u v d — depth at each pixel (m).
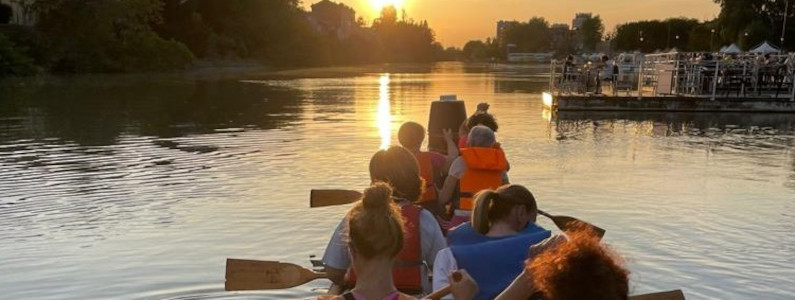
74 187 11.65
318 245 8.34
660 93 31.14
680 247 8.34
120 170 13.28
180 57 77.38
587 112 27.25
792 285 7.07
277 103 31.48
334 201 7.23
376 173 5.25
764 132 20.86
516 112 27.12
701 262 7.78
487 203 4.36
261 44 108.25
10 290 6.88
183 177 12.55
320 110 27.44
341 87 47.22
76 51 66.62
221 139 18.08
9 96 35.31
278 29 110.19
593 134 19.73
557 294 2.53
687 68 29.58
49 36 65.19
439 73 88.06
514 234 4.33
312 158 14.79
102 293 6.79
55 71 65.75
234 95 37.72
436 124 9.84
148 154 15.38
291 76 69.44
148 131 20.00
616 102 27.77
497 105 30.92
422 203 7.03
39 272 7.38
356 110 27.42
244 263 5.57
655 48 135.38
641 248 8.30
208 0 99.31
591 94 29.94
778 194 11.41
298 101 32.84
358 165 13.90
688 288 6.98
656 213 10.03
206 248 8.20
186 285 6.97
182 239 8.56
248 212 9.88
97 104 30.44
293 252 8.08
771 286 7.04
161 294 6.74
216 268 7.48
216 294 6.73
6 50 57.47
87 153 15.52
